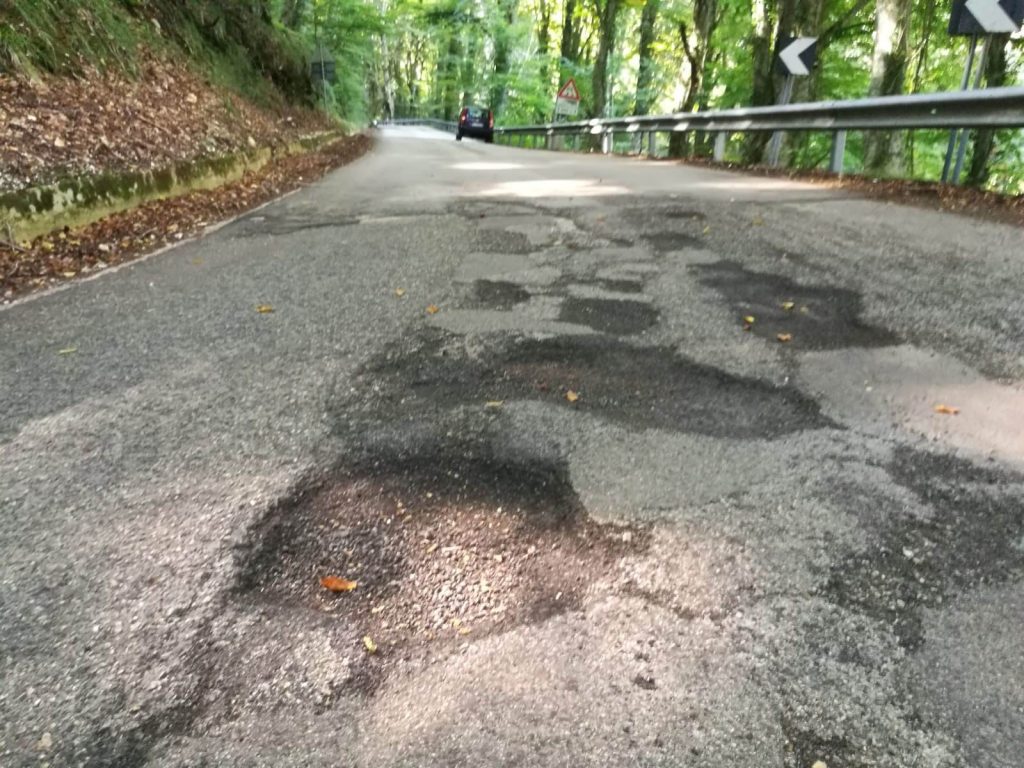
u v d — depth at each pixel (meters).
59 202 5.82
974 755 1.44
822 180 9.39
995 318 3.78
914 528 2.13
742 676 1.63
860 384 3.07
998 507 2.22
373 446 2.60
